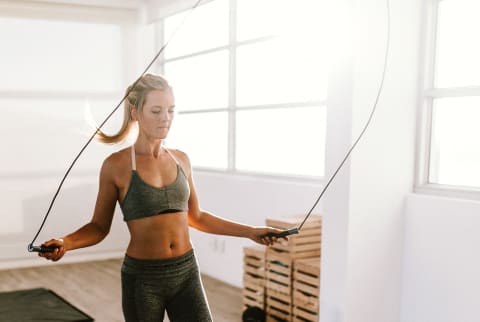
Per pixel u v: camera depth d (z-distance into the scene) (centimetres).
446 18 314
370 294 316
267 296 381
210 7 550
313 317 340
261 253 383
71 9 589
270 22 459
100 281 514
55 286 496
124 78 624
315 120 419
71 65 597
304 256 361
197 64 579
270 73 463
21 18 570
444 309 302
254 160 491
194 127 590
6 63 567
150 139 178
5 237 571
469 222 289
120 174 175
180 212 179
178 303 181
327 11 392
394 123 316
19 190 577
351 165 304
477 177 301
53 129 590
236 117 510
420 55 320
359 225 310
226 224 200
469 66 303
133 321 175
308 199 404
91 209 611
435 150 322
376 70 307
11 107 571
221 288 484
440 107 319
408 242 321
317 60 411
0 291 475
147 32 632
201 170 561
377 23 305
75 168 600
